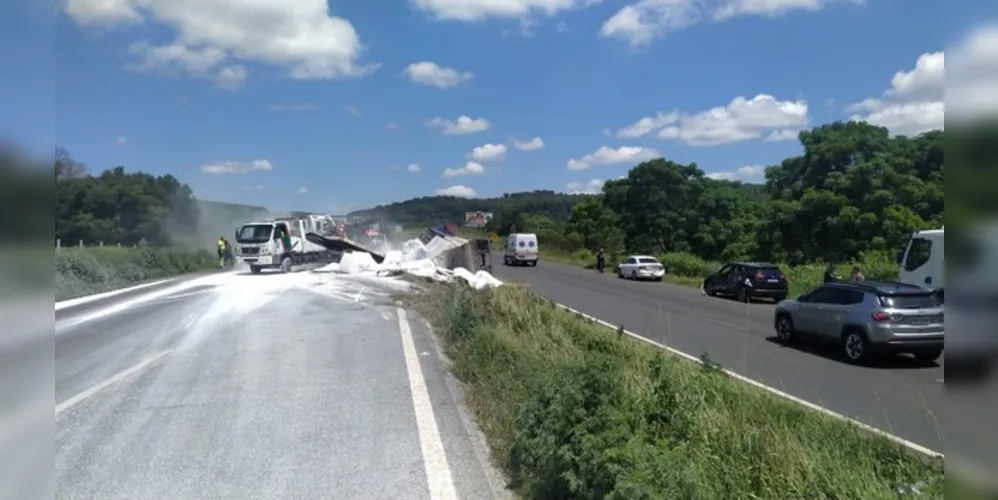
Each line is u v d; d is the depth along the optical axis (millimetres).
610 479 4129
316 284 24312
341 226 40625
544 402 5766
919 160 42188
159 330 13797
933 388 11859
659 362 8219
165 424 7297
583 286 38000
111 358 10914
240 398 8391
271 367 10211
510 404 7156
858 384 12281
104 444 6629
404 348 11781
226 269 36719
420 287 23141
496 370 8961
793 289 31141
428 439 6793
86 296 20391
